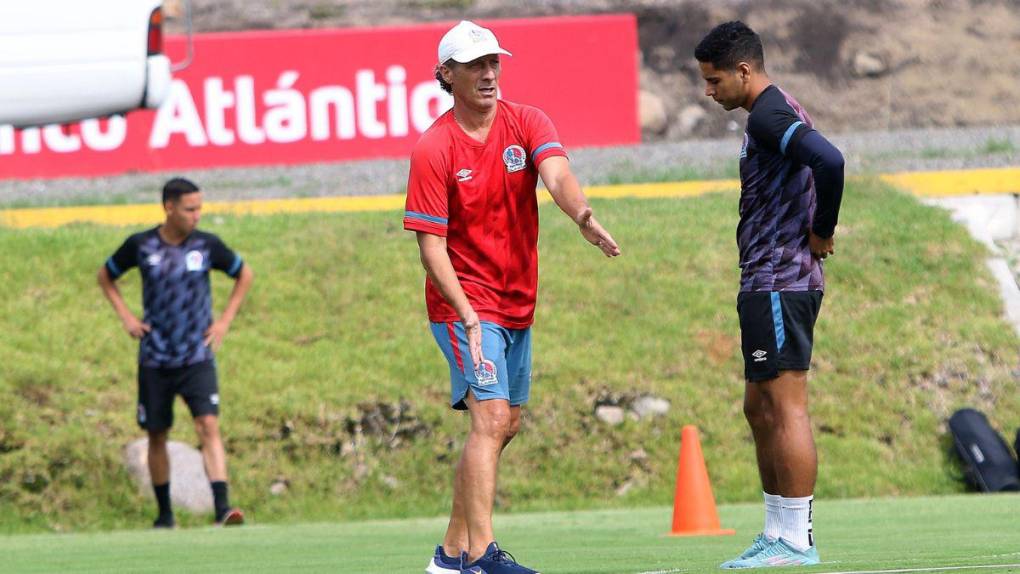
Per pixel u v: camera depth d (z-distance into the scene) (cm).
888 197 5978
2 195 7044
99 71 4353
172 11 9131
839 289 5266
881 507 3600
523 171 1853
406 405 4662
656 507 4244
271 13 9212
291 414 4584
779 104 1909
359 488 4397
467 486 1825
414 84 7594
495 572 1795
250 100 7512
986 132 8231
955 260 5441
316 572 2286
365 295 5291
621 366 4834
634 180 6931
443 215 1831
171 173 7488
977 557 1973
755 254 1958
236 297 3900
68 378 4712
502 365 1861
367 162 7544
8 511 4197
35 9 4297
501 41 7769
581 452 4509
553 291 5241
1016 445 4403
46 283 5294
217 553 2859
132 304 5241
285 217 5972
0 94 4303
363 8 9369
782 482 1969
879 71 9144
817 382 4794
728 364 4903
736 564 1992
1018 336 5053
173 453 4372
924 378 4834
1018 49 9281
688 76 9025
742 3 9450
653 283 5316
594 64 7794
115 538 3475
